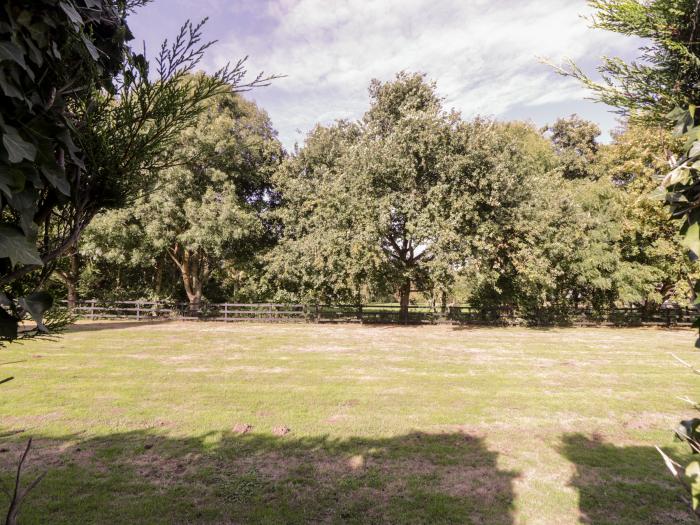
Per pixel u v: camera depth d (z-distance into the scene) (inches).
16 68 56.8
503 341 604.4
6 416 251.8
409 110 755.4
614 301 863.7
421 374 376.5
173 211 746.2
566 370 398.9
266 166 871.7
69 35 65.3
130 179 86.1
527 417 262.2
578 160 1161.4
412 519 152.8
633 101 89.9
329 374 373.4
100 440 218.4
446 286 682.2
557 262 781.3
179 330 680.4
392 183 710.5
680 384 346.6
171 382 335.3
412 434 233.3
